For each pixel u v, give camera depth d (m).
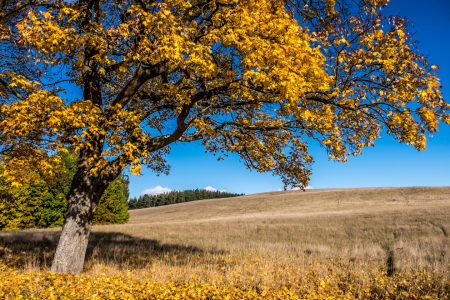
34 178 6.53
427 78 5.02
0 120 5.20
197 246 14.88
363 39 5.41
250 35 5.20
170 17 4.91
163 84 7.92
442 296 5.96
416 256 10.82
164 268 7.42
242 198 73.06
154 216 61.62
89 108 5.41
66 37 5.07
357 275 7.46
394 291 6.24
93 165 6.23
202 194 141.00
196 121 7.73
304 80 5.08
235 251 12.49
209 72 5.50
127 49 5.79
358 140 7.25
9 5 6.52
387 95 5.18
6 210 28.94
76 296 4.49
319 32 5.82
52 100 4.87
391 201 40.25
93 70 6.99
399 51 5.13
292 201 53.66
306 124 7.30
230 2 5.79
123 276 6.22
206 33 6.05
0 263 6.87
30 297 4.20
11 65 7.49
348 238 18.75
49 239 14.30
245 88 5.86
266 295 5.36
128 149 5.06
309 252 12.99
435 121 4.91
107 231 21.78
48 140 5.64
